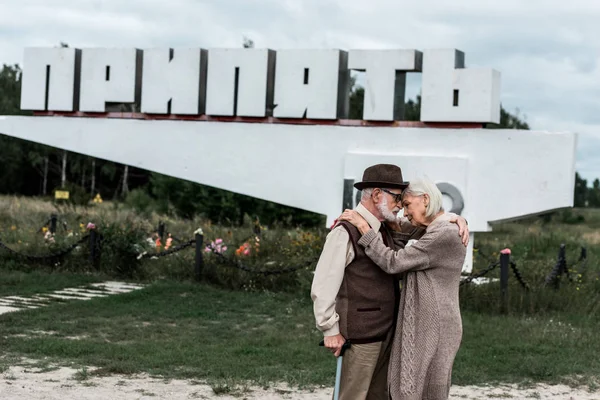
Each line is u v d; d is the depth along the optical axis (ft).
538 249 79.51
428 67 54.34
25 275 51.57
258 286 49.16
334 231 17.37
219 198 102.32
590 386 27.55
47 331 35.55
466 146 53.72
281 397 24.89
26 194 187.83
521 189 52.75
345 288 17.49
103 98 61.31
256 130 58.23
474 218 53.52
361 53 55.93
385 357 17.90
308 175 57.06
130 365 28.25
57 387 25.11
